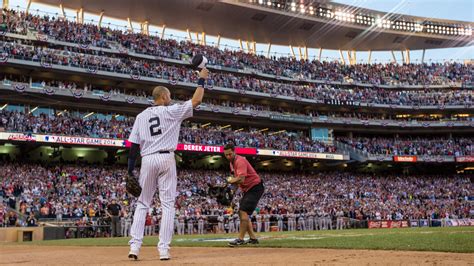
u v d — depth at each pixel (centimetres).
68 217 3350
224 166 5600
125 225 3038
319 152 5591
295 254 700
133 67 4959
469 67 6975
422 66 6975
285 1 6362
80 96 4531
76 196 3753
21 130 4056
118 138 4484
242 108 5684
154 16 6103
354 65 6956
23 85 4244
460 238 1093
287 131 6191
